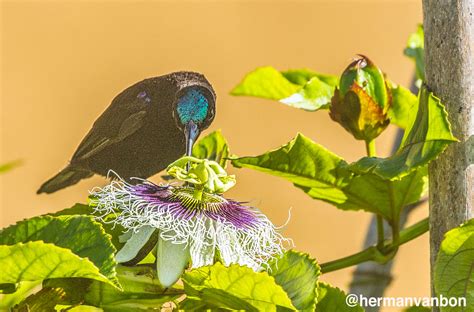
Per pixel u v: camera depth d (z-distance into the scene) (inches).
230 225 124.2
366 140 127.0
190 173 124.6
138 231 124.0
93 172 126.1
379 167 124.6
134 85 125.4
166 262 123.7
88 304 124.3
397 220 127.0
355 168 125.0
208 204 124.5
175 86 125.2
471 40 124.3
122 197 124.5
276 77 130.6
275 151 126.1
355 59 127.0
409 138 124.7
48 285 124.1
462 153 124.2
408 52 131.4
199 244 123.9
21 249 122.3
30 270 122.6
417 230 127.0
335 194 127.0
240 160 126.3
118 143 125.5
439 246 124.3
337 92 127.0
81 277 123.7
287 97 129.5
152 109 125.2
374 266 128.6
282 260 124.4
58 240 123.3
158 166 125.6
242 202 124.9
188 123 125.2
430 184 124.6
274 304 123.6
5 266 122.5
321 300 125.8
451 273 123.7
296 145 126.1
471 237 123.6
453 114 124.3
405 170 124.3
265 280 123.1
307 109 128.0
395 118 128.6
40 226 123.4
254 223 124.4
